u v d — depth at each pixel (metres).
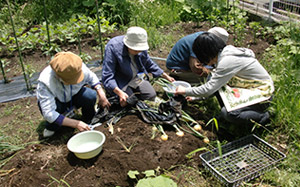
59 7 7.27
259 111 3.24
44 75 2.98
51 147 3.10
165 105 3.38
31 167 2.83
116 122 3.36
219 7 6.71
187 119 3.45
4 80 4.48
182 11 6.97
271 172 2.78
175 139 3.17
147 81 3.75
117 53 3.40
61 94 3.15
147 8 6.97
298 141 3.18
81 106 3.47
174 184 2.53
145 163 2.83
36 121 3.61
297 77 3.88
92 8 7.02
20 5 7.62
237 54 3.04
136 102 3.50
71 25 5.99
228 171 2.82
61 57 2.83
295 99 3.56
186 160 2.96
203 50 2.98
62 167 2.83
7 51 5.30
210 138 3.26
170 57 4.16
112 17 6.63
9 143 3.17
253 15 6.73
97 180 2.70
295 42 5.07
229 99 3.11
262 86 3.13
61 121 3.00
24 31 6.38
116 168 2.78
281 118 3.36
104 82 3.45
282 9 6.36
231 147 3.11
